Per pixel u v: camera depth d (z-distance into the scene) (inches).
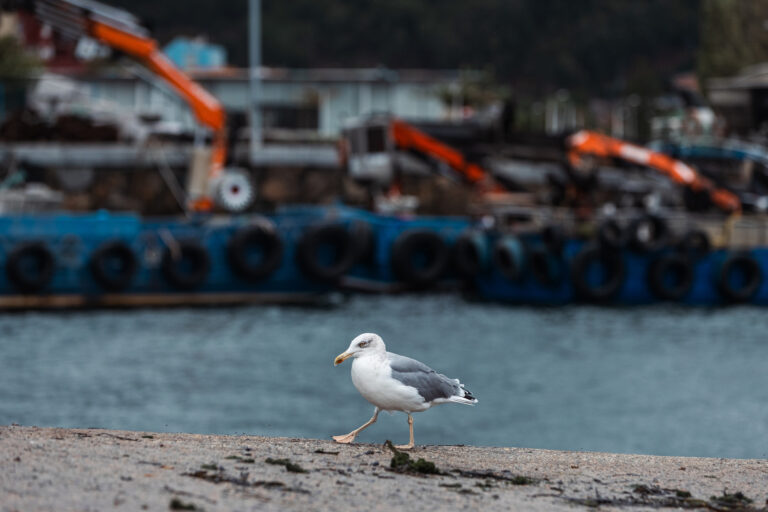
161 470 318.7
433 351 1206.3
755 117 2251.5
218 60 3823.8
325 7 7012.8
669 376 1072.2
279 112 2930.6
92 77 2815.0
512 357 1172.5
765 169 1923.0
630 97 4704.7
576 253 1681.8
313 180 2276.1
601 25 7273.6
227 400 906.7
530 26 7165.4
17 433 366.3
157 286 1596.9
